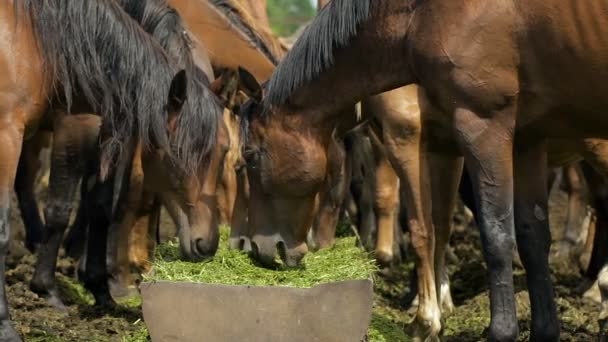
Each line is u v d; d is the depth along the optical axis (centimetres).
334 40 645
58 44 678
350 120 819
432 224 748
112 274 871
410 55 625
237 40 959
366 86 650
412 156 750
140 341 651
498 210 611
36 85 668
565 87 602
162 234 1170
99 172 809
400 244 1128
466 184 869
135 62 709
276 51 985
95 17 698
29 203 1037
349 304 593
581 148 758
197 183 716
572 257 1069
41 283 826
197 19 954
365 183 1096
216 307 599
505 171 610
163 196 736
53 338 737
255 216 683
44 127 835
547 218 673
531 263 669
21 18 661
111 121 717
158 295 602
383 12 631
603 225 919
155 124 706
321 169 668
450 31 603
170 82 711
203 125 705
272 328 596
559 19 585
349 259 690
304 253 677
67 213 818
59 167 810
